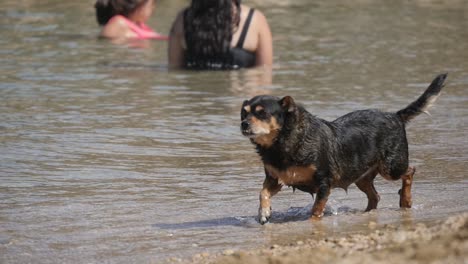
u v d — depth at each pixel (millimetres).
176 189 11633
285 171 9969
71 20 29281
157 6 33438
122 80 19531
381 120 10656
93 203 10938
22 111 16250
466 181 11836
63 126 15141
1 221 10125
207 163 12969
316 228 9656
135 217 10320
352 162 10320
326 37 25891
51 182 11922
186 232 9648
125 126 15219
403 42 24984
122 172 12445
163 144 14055
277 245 8844
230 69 20734
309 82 19141
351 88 18422
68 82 19203
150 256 8742
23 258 8742
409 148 13781
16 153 13375
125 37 25859
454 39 25500
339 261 7578
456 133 14750
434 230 8500
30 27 27734
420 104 10836
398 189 11766
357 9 32094
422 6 32906
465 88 18547
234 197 11242
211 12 20594
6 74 20031
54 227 9891
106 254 8852
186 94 17984
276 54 22969
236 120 15711
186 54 20984
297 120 9836
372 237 8680
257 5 32844
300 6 32750
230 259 8203
